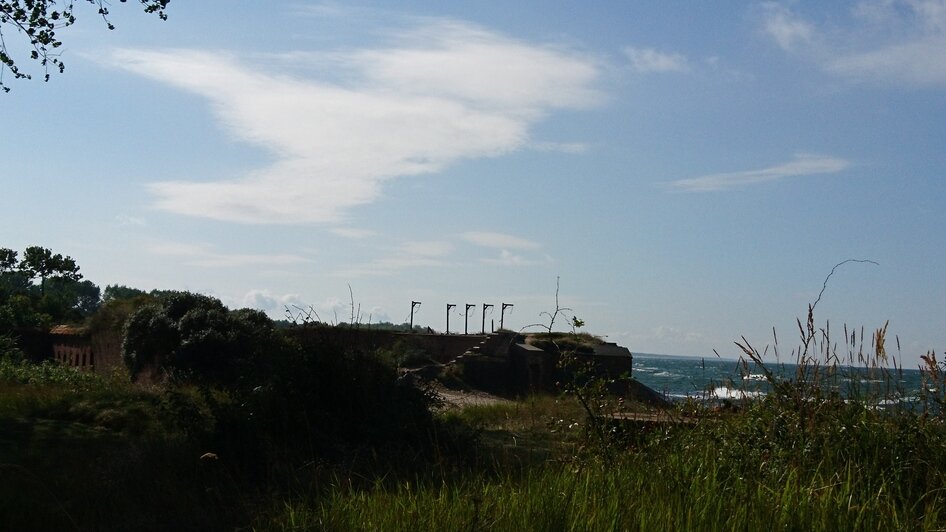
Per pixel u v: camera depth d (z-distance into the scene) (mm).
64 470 9344
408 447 9641
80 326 34125
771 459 6422
